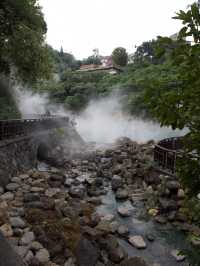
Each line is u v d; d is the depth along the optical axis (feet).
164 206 28.04
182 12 5.49
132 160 48.44
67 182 40.50
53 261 18.62
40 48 48.52
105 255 20.68
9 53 47.96
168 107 5.63
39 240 20.27
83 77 161.17
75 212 27.37
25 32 44.73
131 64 179.73
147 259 20.70
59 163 52.11
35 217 24.38
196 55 5.35
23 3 43.47
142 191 35.24
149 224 26.89
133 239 23.34
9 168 36.42
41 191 33.42
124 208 30.63
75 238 21.61
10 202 28.07
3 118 49.06
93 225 25.23
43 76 53.62
